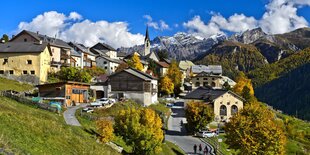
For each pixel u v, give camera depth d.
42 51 99.62
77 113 64.88
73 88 80.19
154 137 51.59
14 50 100.12
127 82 97.75
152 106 100.00
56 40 130.75
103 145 44.22
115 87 98.25
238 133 55.06
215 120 101.25
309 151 94.44
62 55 127.19
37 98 69.56
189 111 80.62
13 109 40.47
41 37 125.38
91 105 76.81
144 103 96.94
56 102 72.31
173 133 81.00
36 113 48.09
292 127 117.00
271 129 54.72
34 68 99.44
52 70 113.44
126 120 51.56
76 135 39.91
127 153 50.16
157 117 53.34
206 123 80.00
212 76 176.75
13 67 99.88
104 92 98.31
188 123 80.81
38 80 97.06
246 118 57.97
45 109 58.88
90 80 106.50
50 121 39.72
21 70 99.69
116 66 155.75
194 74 186.00
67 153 31.92
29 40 122.25
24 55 99.81
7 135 28.00
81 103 81.81
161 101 118.94
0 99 49.25
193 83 178.50
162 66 179.75
